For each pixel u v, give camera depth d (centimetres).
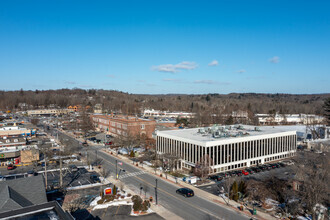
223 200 4888
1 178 6134
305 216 4184
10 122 13588
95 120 15900
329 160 5456
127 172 6819
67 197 5028
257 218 4109
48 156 7662
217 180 6084
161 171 6919
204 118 18100
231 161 7012
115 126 12862
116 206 4609
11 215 2295
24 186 3791
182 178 6284
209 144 6494
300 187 4916
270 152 8025
